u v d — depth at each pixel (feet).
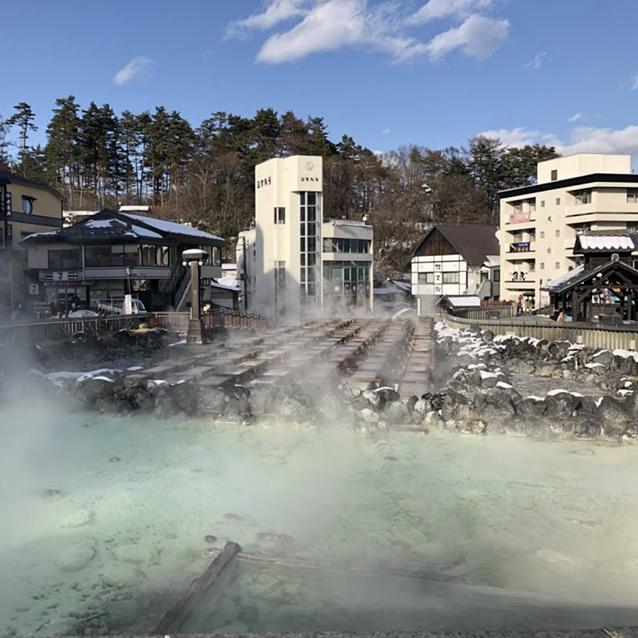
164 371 53.93
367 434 39.04
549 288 88.94
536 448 36.19
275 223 146.92
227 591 18.54
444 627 16.02
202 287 133.69
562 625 16.07
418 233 234.38
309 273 147.54
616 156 156.15
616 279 83.15
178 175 218.18
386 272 221.25
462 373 52.54
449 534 24.45
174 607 17.02
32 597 19.27
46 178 219.41
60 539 23.68
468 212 242.58
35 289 111.65
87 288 115.34
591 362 61.98
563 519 25.99
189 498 28.27
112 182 244.01
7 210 124.06
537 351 70.18
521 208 169.89
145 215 152.35
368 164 246.68
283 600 17.93
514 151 250.16
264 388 46.14
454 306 140.97
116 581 20.18
